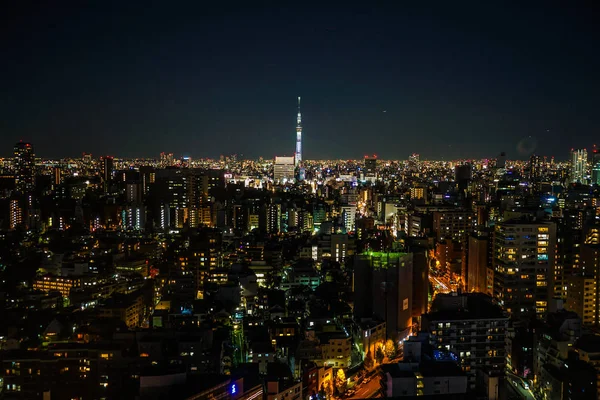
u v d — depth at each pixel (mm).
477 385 172875
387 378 169500
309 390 193375
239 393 161250
